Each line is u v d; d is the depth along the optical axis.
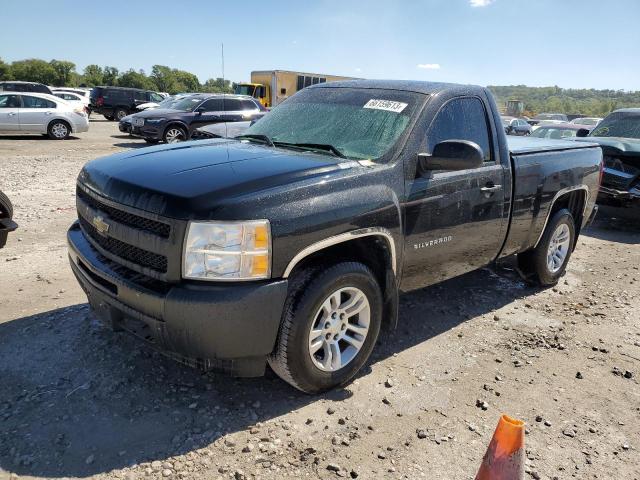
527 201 4.64
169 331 2.78
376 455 2.84
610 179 7.99
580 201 5.67
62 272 5.11
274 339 2.92
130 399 3.17
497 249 4.53
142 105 26.56
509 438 2.30
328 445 2.89
